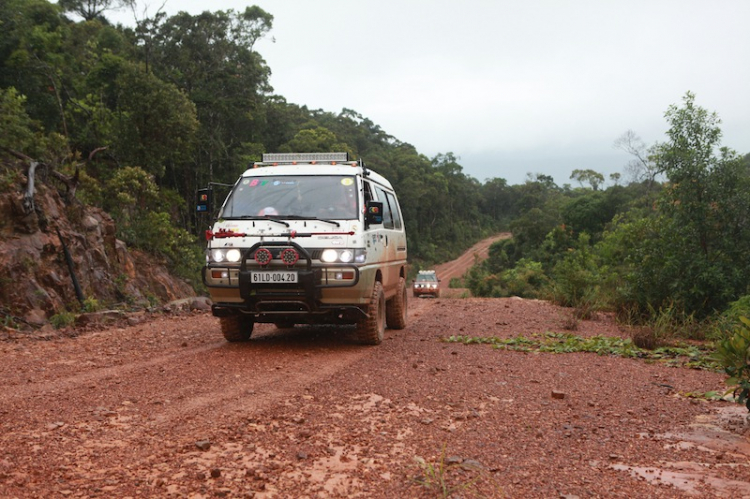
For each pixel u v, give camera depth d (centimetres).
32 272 1208
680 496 304
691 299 1208
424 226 12131
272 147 6384
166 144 3141
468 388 559
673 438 415
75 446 373
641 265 1279
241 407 478
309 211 798
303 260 752
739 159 1217
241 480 317
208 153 4100
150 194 2573
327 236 762
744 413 487
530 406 496
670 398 541
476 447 381
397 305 1016
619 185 8050
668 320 1100
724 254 1217
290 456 359
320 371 634
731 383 450
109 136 3172
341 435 403
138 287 1831
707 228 1219
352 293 761
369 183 896
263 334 954
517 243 8688
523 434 414
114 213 2309
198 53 4175
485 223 16388
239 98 4269
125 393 527
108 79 3356
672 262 1217
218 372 627
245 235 769
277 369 643
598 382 604
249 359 709
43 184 1484
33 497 287
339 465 344
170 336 933
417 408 482
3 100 1797
